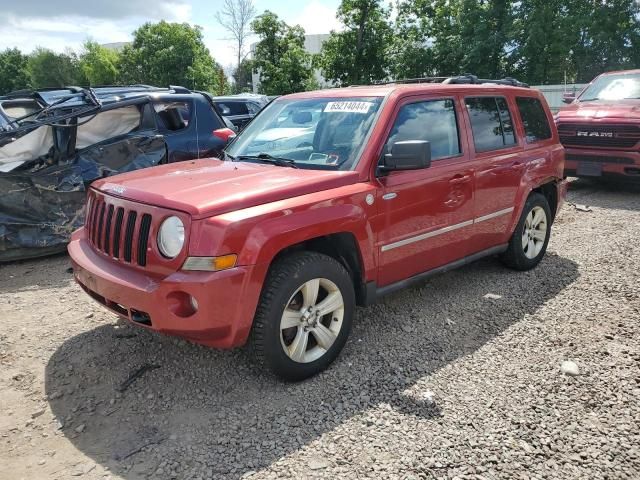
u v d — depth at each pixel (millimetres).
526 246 5484
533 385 3443
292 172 3738
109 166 6750
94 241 3713
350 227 3582
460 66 32969
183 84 55969
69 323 4496
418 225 4125
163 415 3195
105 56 67750
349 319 3715
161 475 2691
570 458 2773
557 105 23344
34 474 2721
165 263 3096
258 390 3432
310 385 3484
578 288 5062
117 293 3264
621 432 2969
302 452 2832
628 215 7887
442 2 34688
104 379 3604
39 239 6289
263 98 16344
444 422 3072
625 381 3467
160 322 3078
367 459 2771
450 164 4387
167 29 58656
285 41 34000
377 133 3887
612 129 8891
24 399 3389
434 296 4949
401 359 3803
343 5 31562
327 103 4363
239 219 3051
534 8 31281
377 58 32594
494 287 5141
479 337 4133
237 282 3037
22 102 7934
